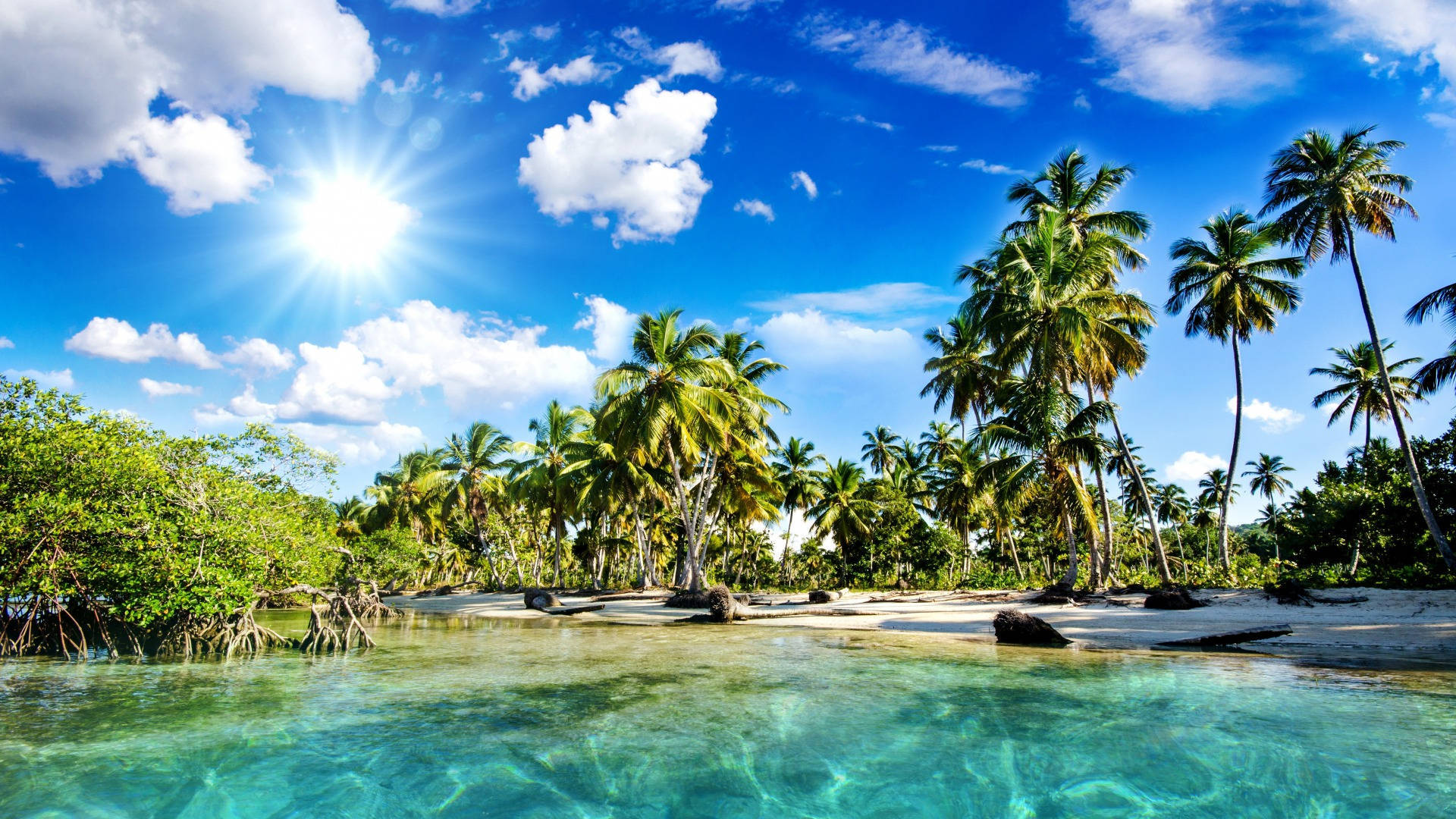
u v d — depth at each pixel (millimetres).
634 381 29234
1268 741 7012
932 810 5723
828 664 12273
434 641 17172
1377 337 22719
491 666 12578
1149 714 8195
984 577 37250
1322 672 10609
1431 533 21297
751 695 9648
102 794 6164
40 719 8602
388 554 39688
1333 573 25297
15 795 6148
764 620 22703
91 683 10977
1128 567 45062
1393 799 5562
